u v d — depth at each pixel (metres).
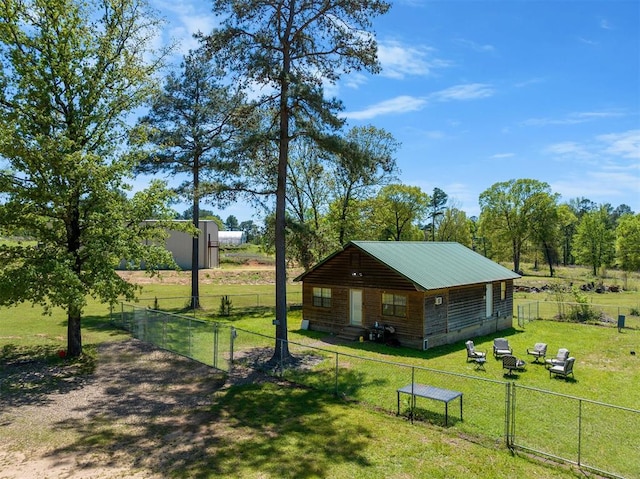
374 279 22.58
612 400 13.92
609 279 63.53
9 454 9.62
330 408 12.58
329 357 18.75
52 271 14.95
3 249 16.11
